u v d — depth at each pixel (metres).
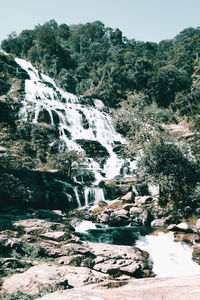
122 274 17.14
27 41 115.81
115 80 99.44
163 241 24.88
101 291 4.50
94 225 28.91
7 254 16.70
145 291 4.09
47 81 83.50
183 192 35.28
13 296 11.84
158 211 32.31
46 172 37.47
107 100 87.62
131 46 154.00
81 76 105.69
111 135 64.81
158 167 36.56
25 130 51.28
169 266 20.83
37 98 66.25
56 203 34.81
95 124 64.44
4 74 70.25
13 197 29.53
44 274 13.86
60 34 147.50
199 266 21.06
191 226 27.83
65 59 110.94
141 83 100.56
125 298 3.89
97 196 39.22
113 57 122.69
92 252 19.16
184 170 36.44
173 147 38.00
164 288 4.16
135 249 20.86
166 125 77.62
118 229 26.95
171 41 184.88
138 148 38.94
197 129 67.12
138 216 30.98
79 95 83.88
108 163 52.06
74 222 28.45
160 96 98.75
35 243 18.92
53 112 58.16
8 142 47.00
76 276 14.39
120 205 34.19
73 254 18.02
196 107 85.00
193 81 104.06
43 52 105.62
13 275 13.70
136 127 47.97
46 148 49.38
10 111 55.06
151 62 127.38
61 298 4.25
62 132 55.81
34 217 27.25
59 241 19.77
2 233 19.45
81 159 42.62
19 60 82.69
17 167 37.62
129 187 40.91
